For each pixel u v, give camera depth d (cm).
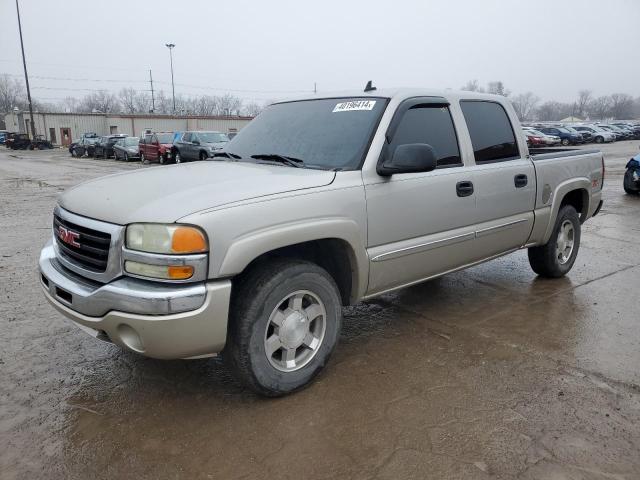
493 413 299
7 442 274
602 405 308
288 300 311
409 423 290
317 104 412
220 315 271
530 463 256
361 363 361
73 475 250
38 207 1088
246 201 281
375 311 461
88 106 10431
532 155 509
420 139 379
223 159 401
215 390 326
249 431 283
